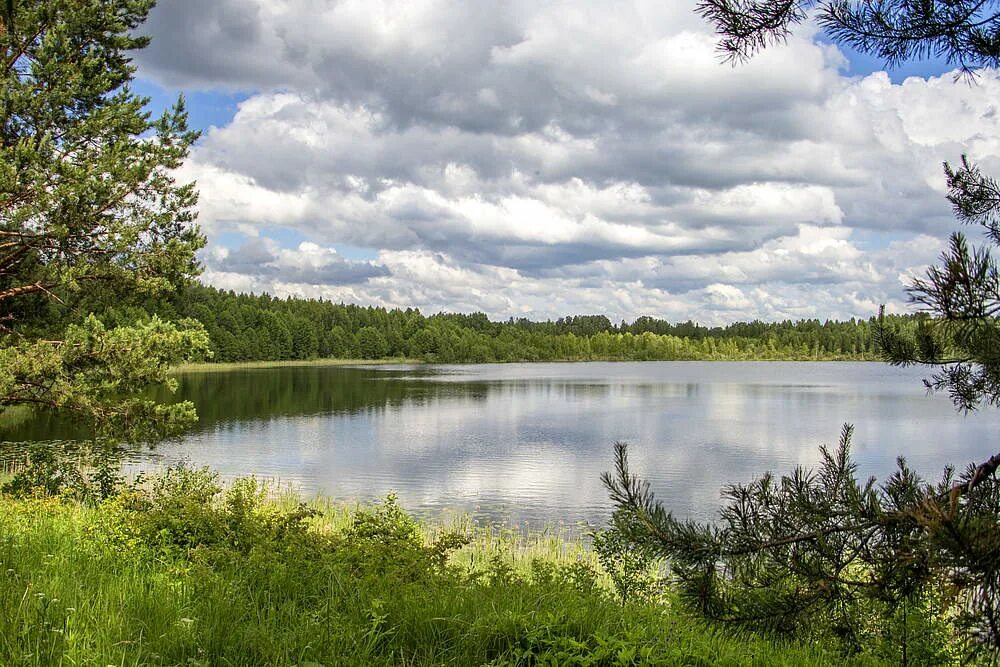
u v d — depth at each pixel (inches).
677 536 133.7
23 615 171.8
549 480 988.6
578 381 3833.7
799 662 186.5
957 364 117.0
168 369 621.0
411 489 917.2
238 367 5108.3
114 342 598.5
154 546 279.6
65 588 199.8
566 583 275.6
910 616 161.6
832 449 1229.7
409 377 4010.8
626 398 2613.2
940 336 101.0
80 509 416.8
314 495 861.8
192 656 163.3
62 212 563.5
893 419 1851.6
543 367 6333.7
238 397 2410.2
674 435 1510.8
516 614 202.1
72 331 591.5
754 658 189.5
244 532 292.0
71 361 587.5
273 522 307.7
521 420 1813.5
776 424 1737.2
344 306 7731.3
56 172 569.6
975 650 95.0
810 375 4817.9
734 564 128.5
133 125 642.2
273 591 220.1
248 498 346.9
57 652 156.2
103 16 670.5
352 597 210.2
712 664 187.6
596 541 330.0
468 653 181.5
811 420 1827.0
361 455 1202.0
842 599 117.9
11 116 592.7
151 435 611.8
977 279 92.9
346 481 967.6
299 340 6077.8
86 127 607.5
